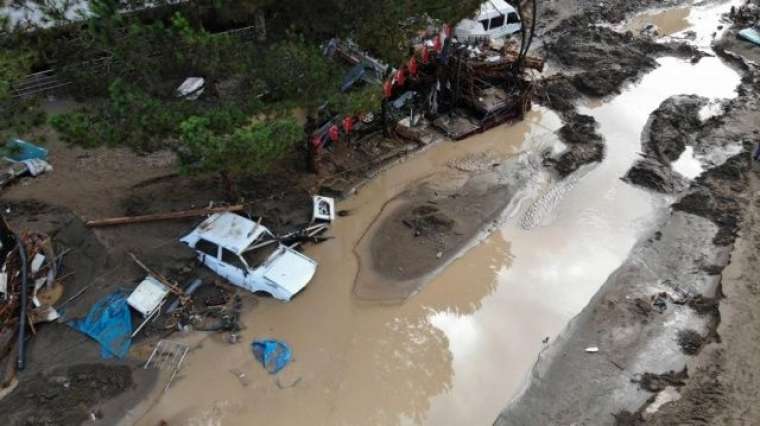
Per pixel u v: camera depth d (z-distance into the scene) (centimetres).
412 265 1583
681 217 1733
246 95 1380
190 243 1484
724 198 1789
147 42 1314
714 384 1244
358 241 1653
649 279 1538
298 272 1443
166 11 1507
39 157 1761
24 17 1614
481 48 2369
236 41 1382
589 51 2588
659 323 1403
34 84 1958
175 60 1327
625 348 1347
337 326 1418
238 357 1323
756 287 1476
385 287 1522
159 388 1243
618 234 1712
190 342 1338
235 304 1434
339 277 1541
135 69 1334
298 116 1989
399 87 2164
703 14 3075
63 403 1170
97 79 1505
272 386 1275
